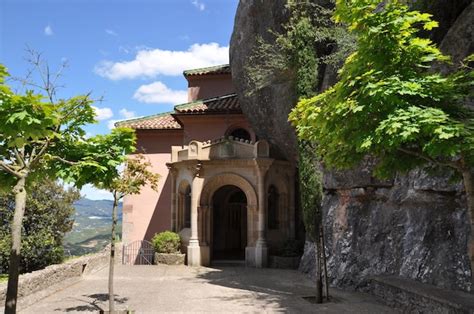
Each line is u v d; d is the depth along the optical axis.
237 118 22.34
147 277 15.41
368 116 6.30
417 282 9.84
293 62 13.77
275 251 18.70
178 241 19.45
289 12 15.16
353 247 13.00
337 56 12.15
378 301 10.77
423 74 6.34
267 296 11.76
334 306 10.35
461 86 6.41
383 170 7.61
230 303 10.84
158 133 23.77
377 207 12.62
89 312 9.72
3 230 17.27
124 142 8.75
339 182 13.84
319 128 7.20
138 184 10.18
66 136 7.63
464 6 10.03
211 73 25.55
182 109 22.05
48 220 18.45
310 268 15.59
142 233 22.77
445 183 9.49
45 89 7.27
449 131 5.26
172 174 20.80
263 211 18.47
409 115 5.57
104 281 14.41
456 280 8.98
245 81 18.84
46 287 11.88
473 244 6.07
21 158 6.50
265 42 17.05
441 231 9.87
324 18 13.74
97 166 7.42
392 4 6.38
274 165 19.30
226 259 19.62
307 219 11.67
